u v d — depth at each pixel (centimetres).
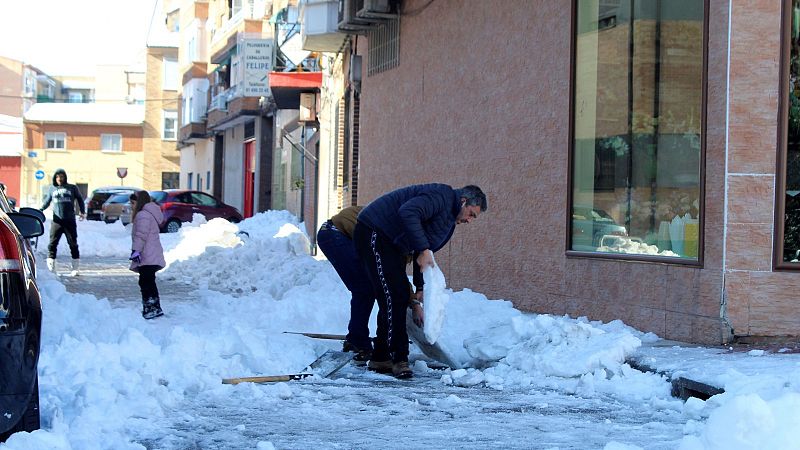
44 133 7231
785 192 803
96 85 8988
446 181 1386
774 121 799
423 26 1491
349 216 830
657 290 883
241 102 3700
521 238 1143
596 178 1006
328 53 2442
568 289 1036
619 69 970
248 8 3678
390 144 1653
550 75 1086
